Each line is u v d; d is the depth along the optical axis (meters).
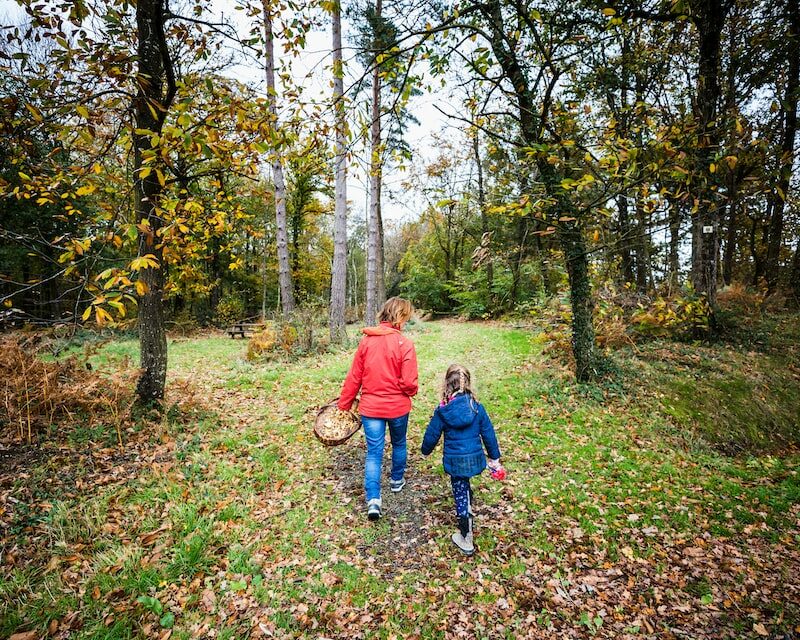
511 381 7.41
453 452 3.30
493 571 3.05
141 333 5.28
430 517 3.68
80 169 4.07
